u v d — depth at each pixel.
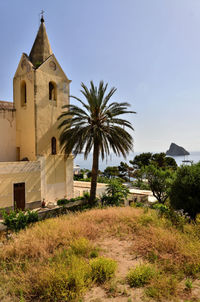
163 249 5.75
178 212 10.44
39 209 15.25
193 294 3.84
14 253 5.99
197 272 4.65
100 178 31.17
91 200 16.30
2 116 17.92
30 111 17.20
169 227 7.64
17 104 18.64
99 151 16.27
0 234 9.39
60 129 18.84
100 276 4.42
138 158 42.25
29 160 17.19
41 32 19.05
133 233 7.58
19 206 14.92
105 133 15.78
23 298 3.88
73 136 15.30
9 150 18.23
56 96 18.72
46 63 17.83
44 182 16.88
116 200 16.97
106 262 4.79
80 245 6.04
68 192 19.11
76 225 7.98
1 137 17.81
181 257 5.19
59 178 18.44
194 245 5.66
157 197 21.86
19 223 9.86
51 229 7.66
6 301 3.88
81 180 31.44
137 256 5.68
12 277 4.68
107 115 15.61
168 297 3.72
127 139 15.64
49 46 19.44
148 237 6.59
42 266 4.95
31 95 17.08
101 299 3.80
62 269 4.58
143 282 4.27
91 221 8.84
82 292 3.97
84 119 15.78
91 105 15.75
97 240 7.00
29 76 17.22
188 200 11.77
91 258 5.53
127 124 15.75
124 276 4.61
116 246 6.45
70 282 4.12
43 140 17.33
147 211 10.68
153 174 21.44
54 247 6.17
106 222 8.76
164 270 4.79
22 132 18.08
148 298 3.75
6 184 14.23
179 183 12.43
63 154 18.86
